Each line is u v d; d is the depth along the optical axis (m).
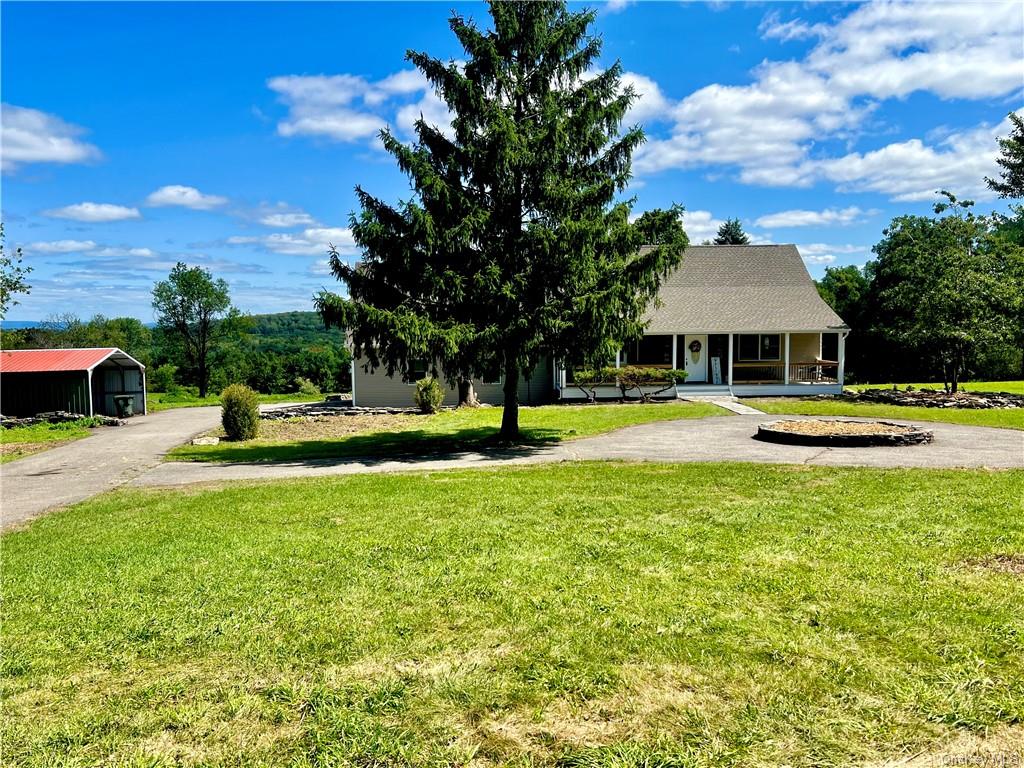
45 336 45.25
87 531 6.98
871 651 3.61
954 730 2.89
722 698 3.18
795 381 25.69
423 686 3.35
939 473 9.06
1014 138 30.45
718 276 28.11
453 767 2.72
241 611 4.40
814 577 4.79
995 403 18.91
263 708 3.19
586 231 12.41
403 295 13.40
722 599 4.40
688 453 11.88
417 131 13.66
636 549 5.59
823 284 46.50
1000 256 22.03
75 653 3.84
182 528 6.88
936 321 20.89
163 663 3.69
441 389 24.30
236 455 13.95
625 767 2.67
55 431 20.12
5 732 3.02
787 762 2.71
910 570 4.90
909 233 23.61
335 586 4.85
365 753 2.82
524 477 9.59
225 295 47.94
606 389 24.19
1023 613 4.06
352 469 11.27
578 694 3.25
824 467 9.79
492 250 13.12
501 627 4.04
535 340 12.88
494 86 13.50
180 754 2.84
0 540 6.80
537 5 13.23
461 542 5.96
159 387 45.31
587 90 13.27
